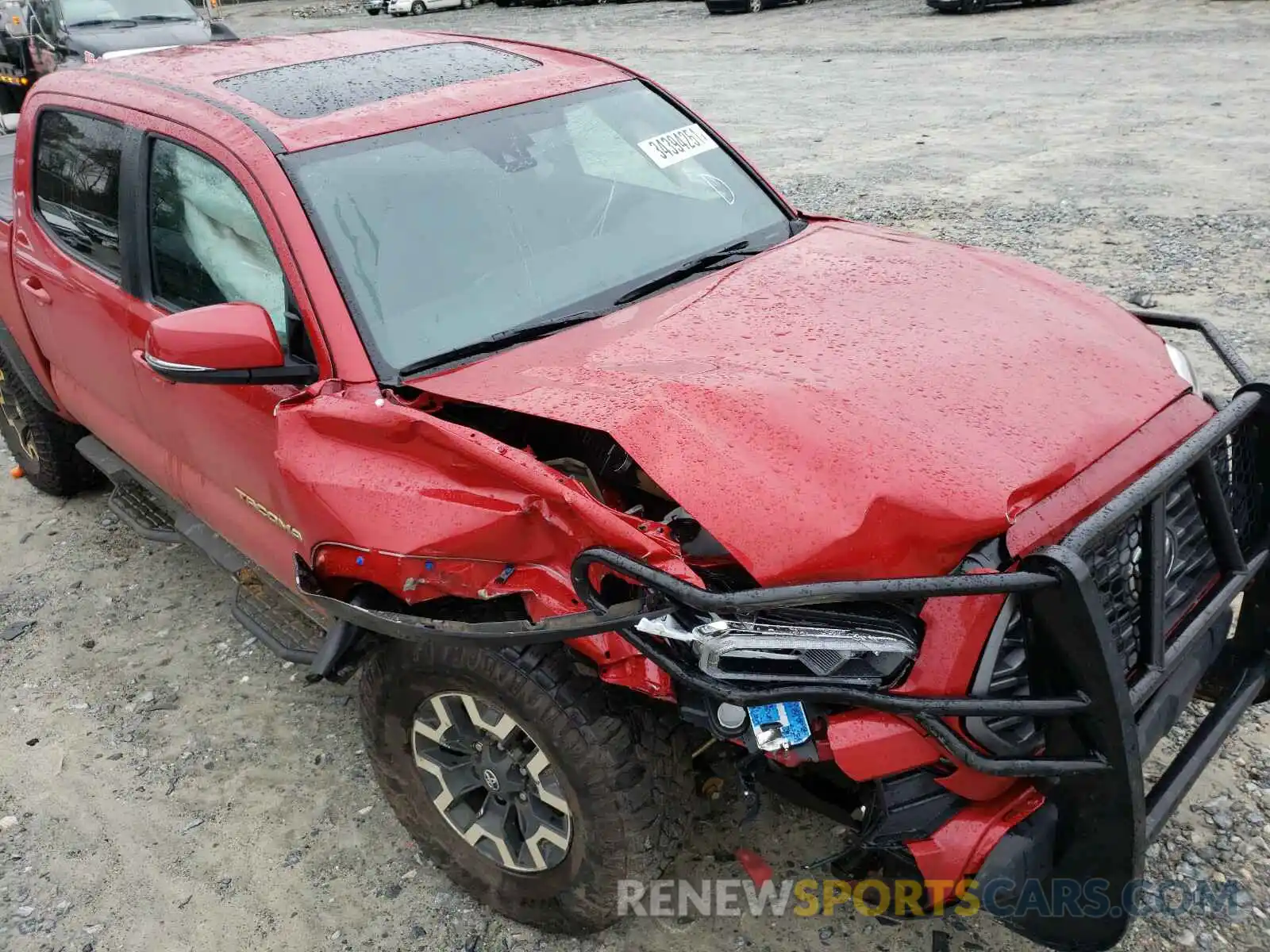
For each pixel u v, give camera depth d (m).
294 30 33.41
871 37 20.75
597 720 2.51
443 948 3.01
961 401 2.52
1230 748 3.32
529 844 2.83
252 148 3.12
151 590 4.89
